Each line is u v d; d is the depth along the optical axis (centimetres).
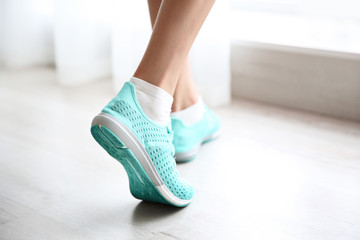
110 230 90
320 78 151
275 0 179
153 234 88
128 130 85
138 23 163
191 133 118
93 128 85
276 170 113
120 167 117
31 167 117
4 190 106
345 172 112
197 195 102
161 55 88
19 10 208
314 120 148
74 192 105
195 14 87
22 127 144
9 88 185
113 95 174
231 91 171
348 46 148
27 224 92
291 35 164
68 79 186
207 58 154
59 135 138
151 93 89
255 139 133
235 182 108
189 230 89
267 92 163
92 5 184
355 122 146
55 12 181
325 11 170
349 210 95
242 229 89
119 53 169
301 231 88
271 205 97
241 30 172
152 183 91
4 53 215
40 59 217
